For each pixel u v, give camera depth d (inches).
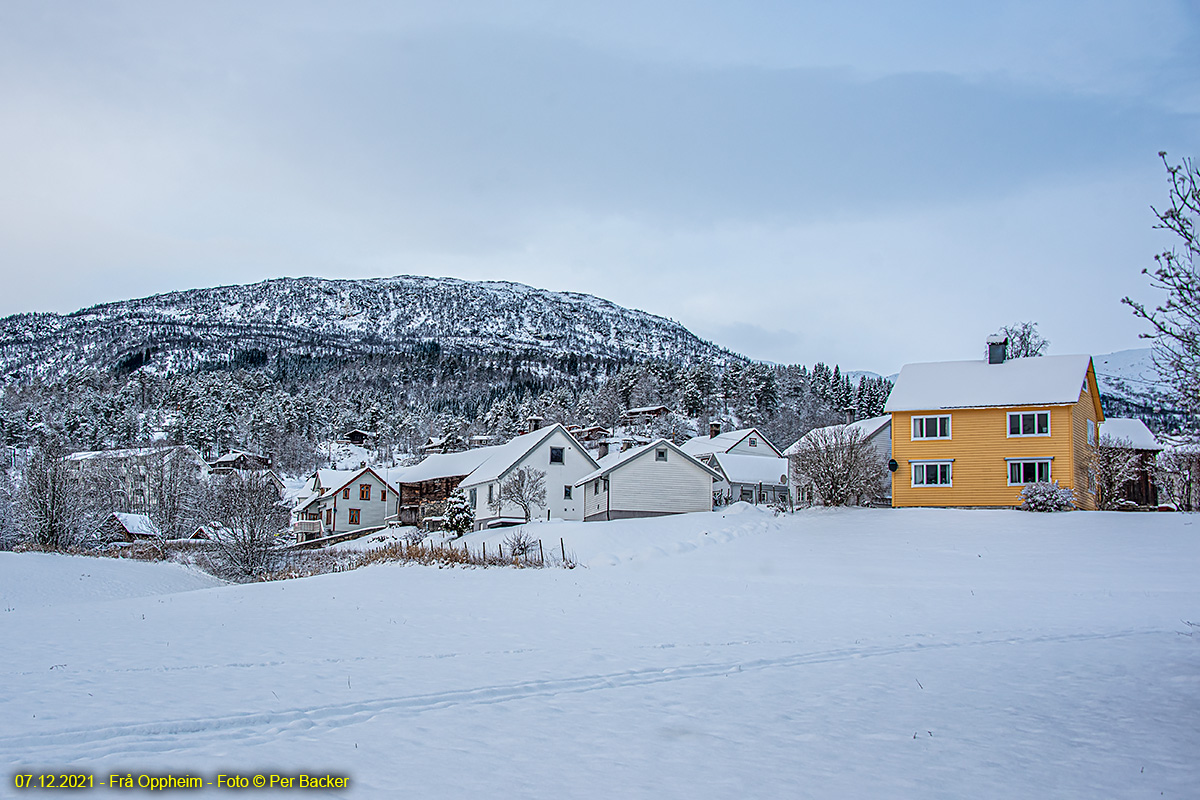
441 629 708.7
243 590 1097.4
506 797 301.7
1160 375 442.0
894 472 1862.7
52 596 1258.0
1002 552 1225.4
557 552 1481.3
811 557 1258.0
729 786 319.3
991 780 330.3
